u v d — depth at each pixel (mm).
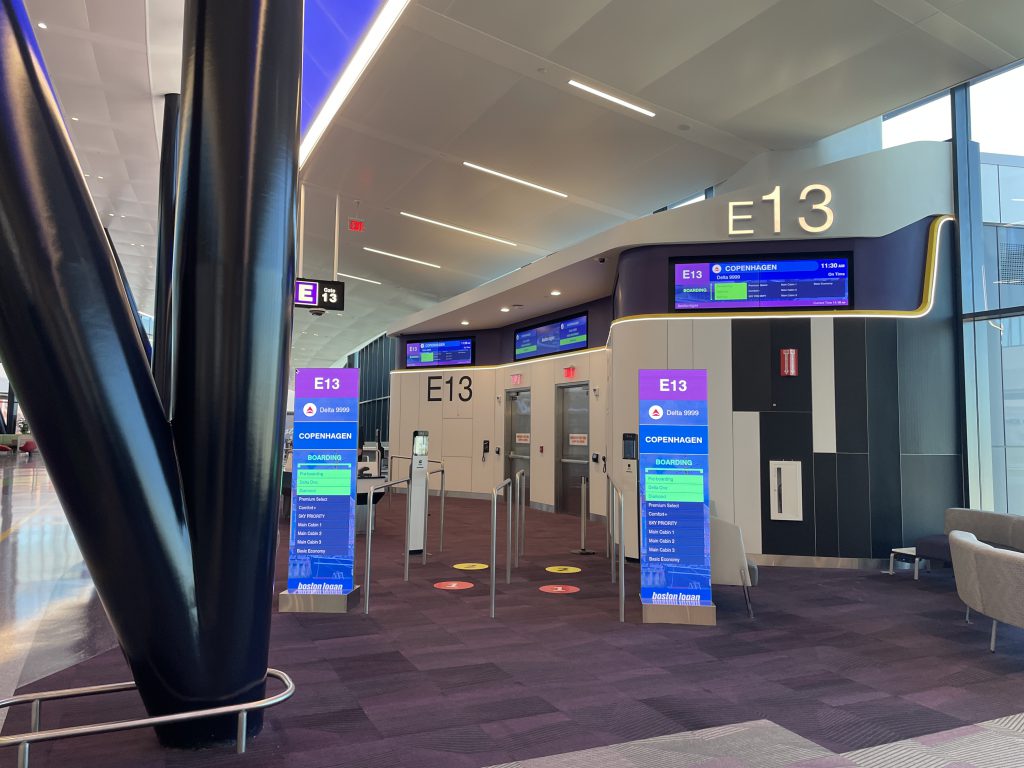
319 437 5527
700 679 3930
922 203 7594
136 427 2525
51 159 2260
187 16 2863
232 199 2758
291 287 2982
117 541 2539
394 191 11094
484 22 6531
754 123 8133
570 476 12578
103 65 8422
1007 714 3434
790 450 7598
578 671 4051
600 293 11305
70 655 4180
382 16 6562
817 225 7570
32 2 7152
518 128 8688
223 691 2895
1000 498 7230
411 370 16609
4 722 3188
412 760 2867
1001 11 5828
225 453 2773
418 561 7609
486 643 4605
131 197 13672
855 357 7531
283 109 2889
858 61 6727
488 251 13938
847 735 3154
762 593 6246
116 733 3090
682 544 5223
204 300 2754
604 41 6680
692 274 7949
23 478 18672
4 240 2193
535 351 13836
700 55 6781
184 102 2840
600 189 10445
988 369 7348
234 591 2830
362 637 4719
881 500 7438
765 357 7711
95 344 2385
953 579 6887
